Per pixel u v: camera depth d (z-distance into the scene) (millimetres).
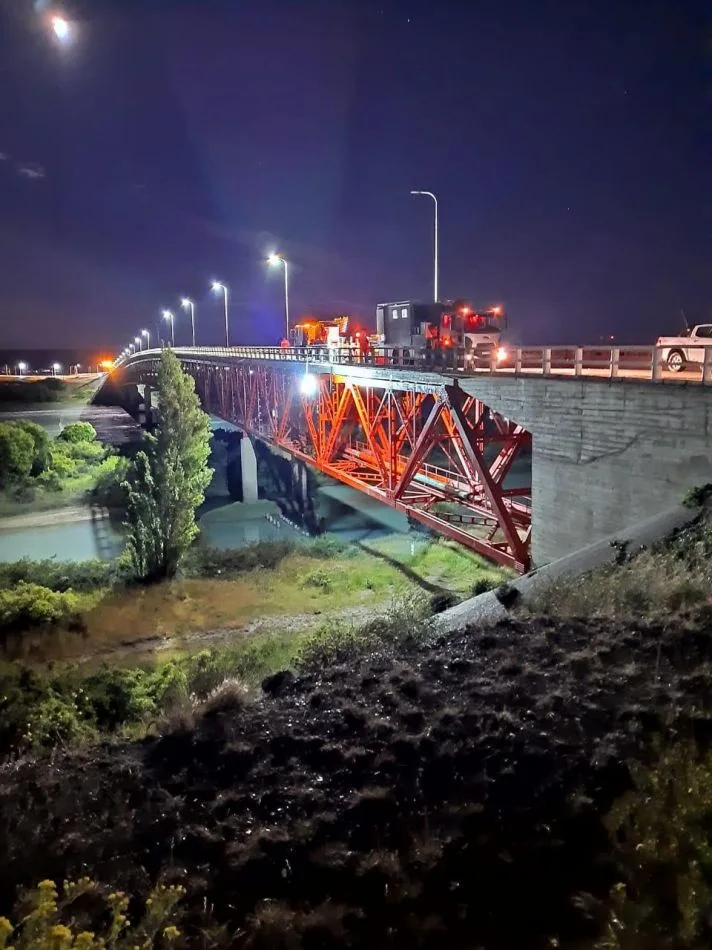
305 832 6367
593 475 18656
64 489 61625
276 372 48531
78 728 11891
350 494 56438
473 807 6395
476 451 23922
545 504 20469
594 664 9047
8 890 5953
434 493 30391
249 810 6840
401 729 8008
